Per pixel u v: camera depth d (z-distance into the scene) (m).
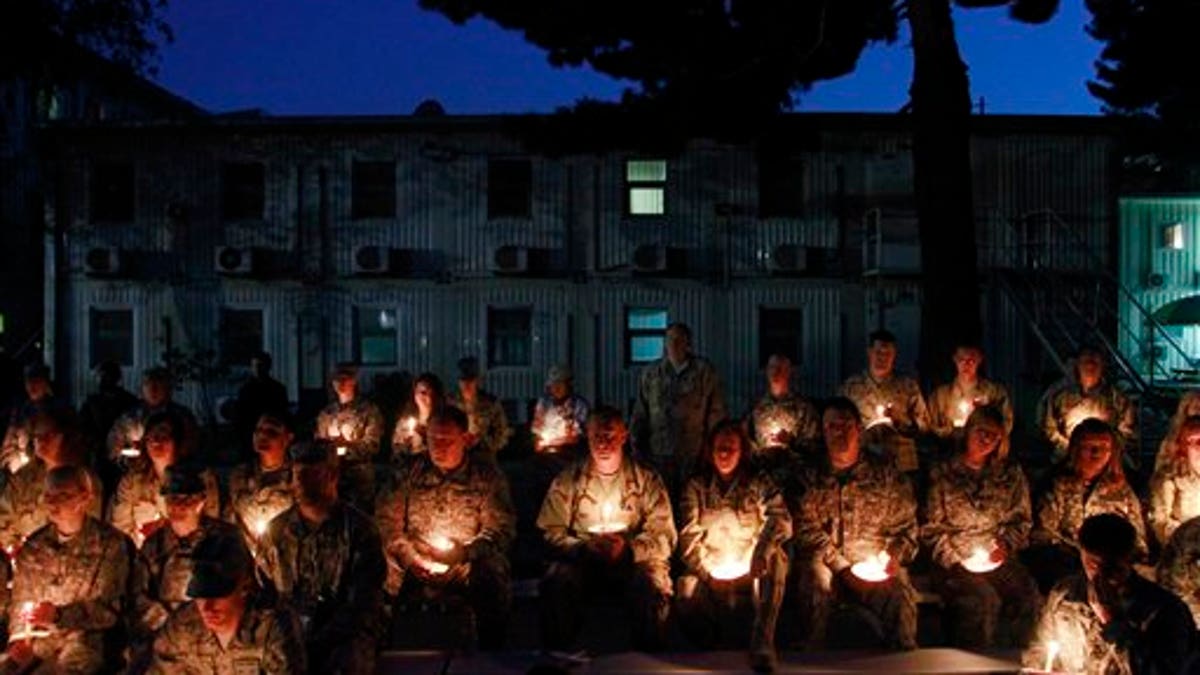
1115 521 5.59
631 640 8.03
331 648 6.23
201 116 24.39
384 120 22.84
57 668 6.60
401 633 7.67
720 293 23.00
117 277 23.20
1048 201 22.84
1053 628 6.21
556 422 11.75
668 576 7.58
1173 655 5.45
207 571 5.28
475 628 7.28
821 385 22.88
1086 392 10.35
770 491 7.54
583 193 23.08
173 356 22.33
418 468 7.62
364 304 23.19
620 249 23.06
